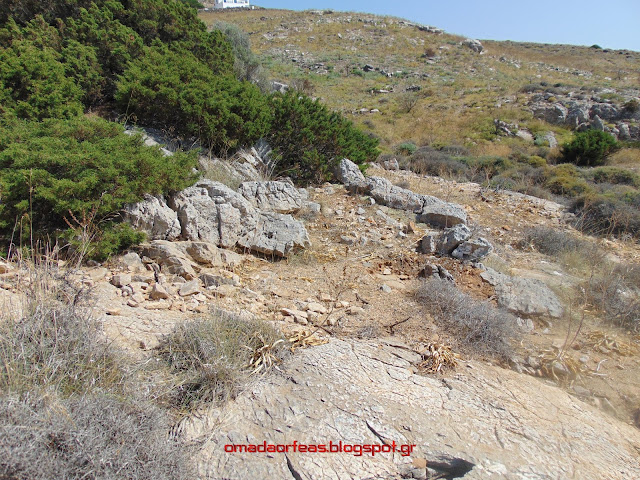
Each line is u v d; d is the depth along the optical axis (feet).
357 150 28.94
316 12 162.30
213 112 22.54
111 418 6.47
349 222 20.52
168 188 15.83
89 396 6.82
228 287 13.03
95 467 5.81
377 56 123.95
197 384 8.34
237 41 54.03
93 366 7.66
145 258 13.87
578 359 12.23
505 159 46.52
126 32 27.43
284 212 19.72
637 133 67.92
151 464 6.25
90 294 10.23
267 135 25.50
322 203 22.41
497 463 7.50
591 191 33.53
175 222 15.38
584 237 24.17
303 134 25.08
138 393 7.56
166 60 25.77
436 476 7.34
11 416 5.85
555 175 40.68
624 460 8.36
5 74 20.13
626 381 11.55
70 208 12.81
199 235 15.78
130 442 6.36
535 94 83.56
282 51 121.19
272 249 16.29
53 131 16.19
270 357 9.22
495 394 9.46
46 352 7.43
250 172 22.36
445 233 18.71
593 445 8.55
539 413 9.14
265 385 8.59
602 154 54.49
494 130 68.49
